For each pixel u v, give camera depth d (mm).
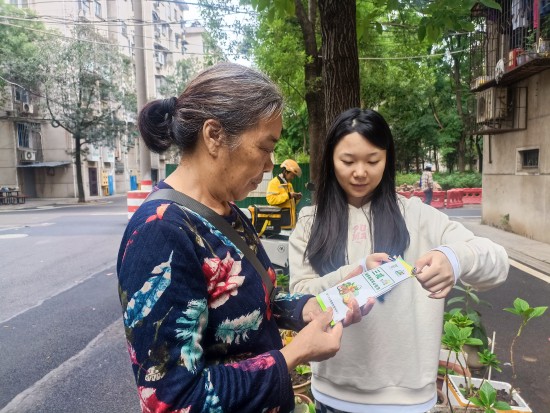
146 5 36156
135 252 858
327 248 1466
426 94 19609
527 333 3752
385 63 14172
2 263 7172
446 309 4223
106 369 3361
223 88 925
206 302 896
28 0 23688
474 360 2777
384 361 1404
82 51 20734
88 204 22312
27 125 25406
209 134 940
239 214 1119
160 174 34656
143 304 826
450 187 18875
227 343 944
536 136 8117
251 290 974
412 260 1448
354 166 1391
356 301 1080
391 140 1446
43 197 27047
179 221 888
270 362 894
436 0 3270
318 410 1578
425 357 1421
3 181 24453
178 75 32406
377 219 1458
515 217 9031
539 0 7172
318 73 7781
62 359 3549
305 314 1188
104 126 22594
